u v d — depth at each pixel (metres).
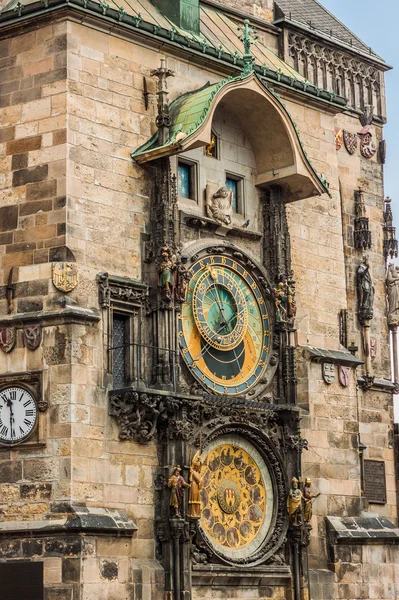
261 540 50.69
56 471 44.47
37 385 45.28
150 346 47.97
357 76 64.62
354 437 55.69
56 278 45.69
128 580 44.81
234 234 52.31
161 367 47.78
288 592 51.06
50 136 46.97
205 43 52.31
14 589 43.91
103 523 44.12
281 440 51.81
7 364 45.91
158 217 48.78
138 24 49.59
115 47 49.09
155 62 50.53
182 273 48.81
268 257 53.38
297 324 54.75
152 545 46.81
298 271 55.28
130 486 46.34
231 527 49.81
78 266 46.16
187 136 47.97
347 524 54.22
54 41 47.56
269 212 53.72
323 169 57.34
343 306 57.06
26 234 46.72
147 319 48.38
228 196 52.06
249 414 50.66
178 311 48.75
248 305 52.16
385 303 64.25
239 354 51.44
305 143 56.72
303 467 53.31
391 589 55.38
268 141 53.41
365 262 63.16
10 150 47.66
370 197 64.44
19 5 47.94
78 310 45.44
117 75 48.97
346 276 62.25
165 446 47.50
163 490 47.16
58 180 46.50
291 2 62.16
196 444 48.53
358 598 53.84
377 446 62.22
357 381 61.12
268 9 60.22
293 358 52.72
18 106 47.84
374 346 63.09
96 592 43.59
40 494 44.53
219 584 48.69
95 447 45.31
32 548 43.97
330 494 54.12
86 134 47.44
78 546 43.31
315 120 57.38
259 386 51.84
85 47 48.00
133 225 48.47
